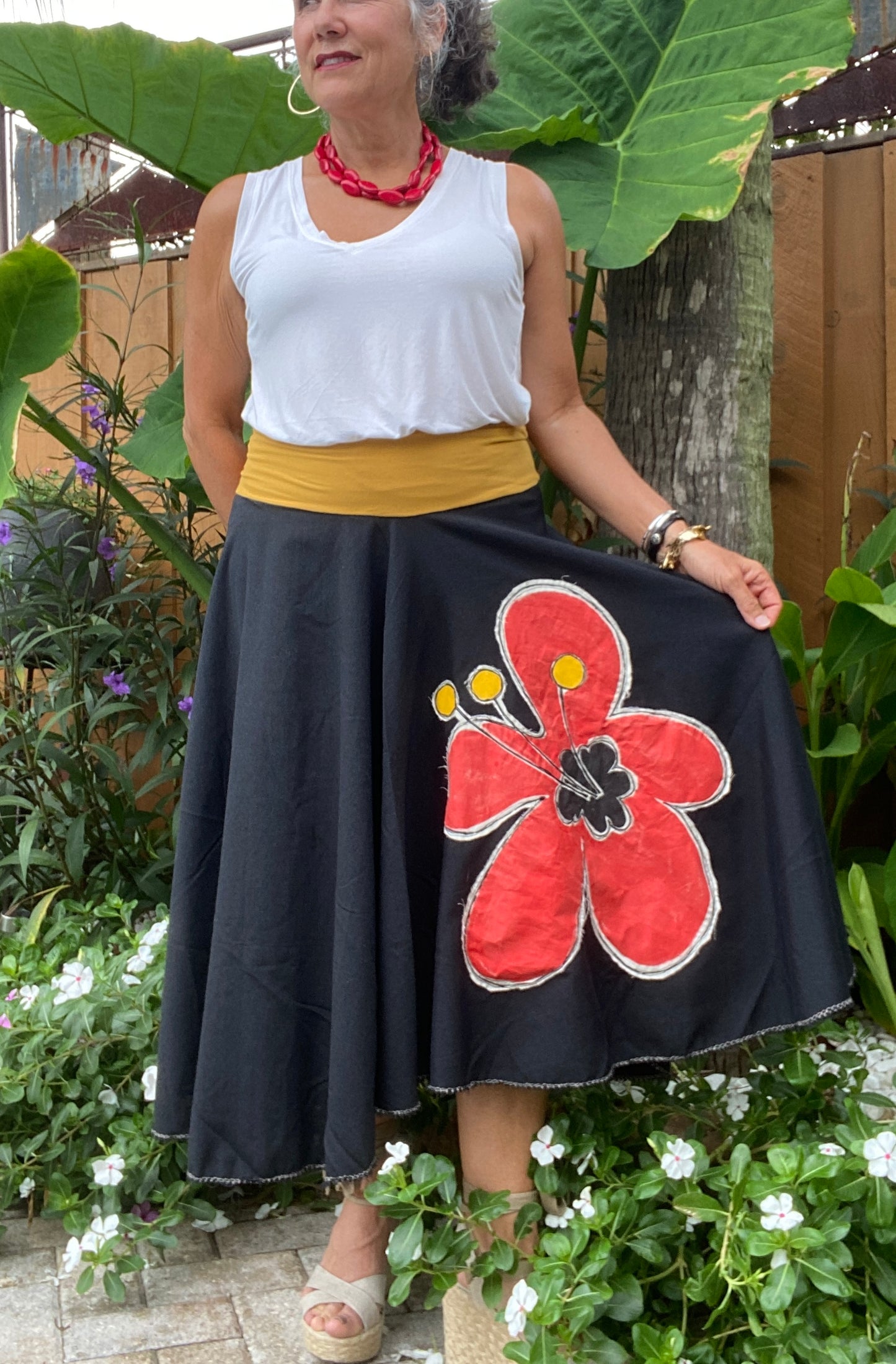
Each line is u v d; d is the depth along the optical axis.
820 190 2.54
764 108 1.96
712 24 2.10
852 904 1.91
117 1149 1.70
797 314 2.58
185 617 2.80
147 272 3.30
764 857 1.47
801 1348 1.23
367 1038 1.34
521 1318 1.24
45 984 2.06
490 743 1.42
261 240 1.39
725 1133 1.65
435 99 1.61
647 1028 1.46
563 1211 1.50
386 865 1.36
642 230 1.90
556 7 2.21
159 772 3.16
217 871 1.48
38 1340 1.52
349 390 1.35
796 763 1.44
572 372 1.53
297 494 1.39
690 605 1.47
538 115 2.18
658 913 1.45
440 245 1.34
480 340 1.36
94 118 2.25
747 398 2.19
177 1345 1.51
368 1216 1.51
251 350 1.42
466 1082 1.39
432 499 1.38
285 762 1.38
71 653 2.77
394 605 1.37
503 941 1.40
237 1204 1.86
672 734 1.46
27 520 2.80
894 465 2.46
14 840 2.93
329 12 1.29
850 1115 1.39
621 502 1.53
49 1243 1.76
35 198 3.41
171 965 1.47
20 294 1.85
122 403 2.79
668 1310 1.45
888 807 2.57
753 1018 1.46
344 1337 1.46
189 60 2.10
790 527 2.62
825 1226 1.27
